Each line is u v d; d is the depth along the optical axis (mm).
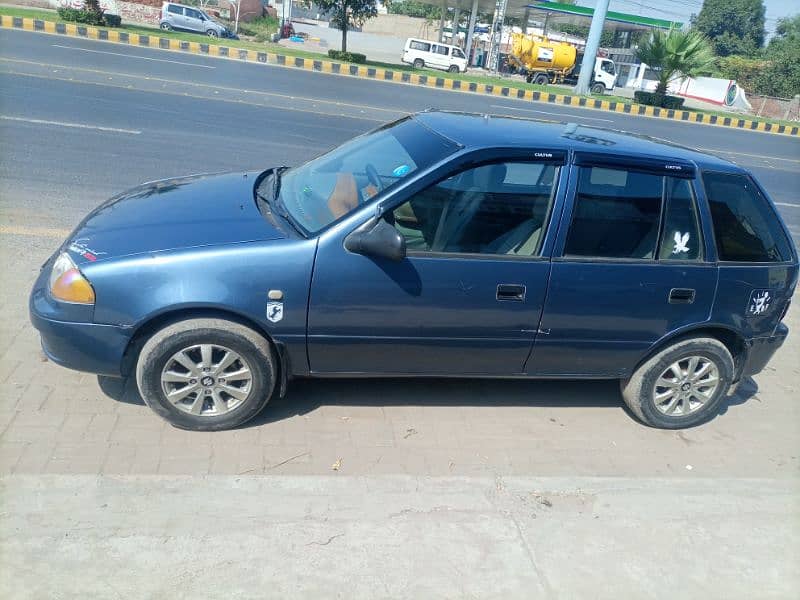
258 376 3688
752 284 4156
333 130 12812
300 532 3125
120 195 4457
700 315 4109
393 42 49250
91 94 12789
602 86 37125
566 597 2967
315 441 3801
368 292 3631
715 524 3527
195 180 4613
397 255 3490
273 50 27516
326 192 4031
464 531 3252
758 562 3303
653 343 4117
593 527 3395
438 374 4008
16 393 3875
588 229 3875
